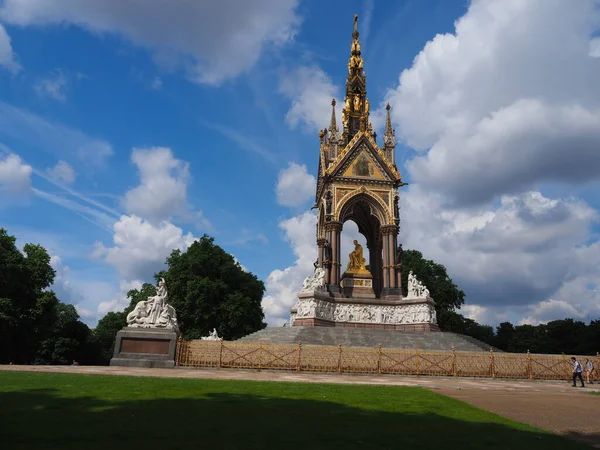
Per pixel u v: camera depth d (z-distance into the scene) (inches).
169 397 709.9
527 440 542.0
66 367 1280.8
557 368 1497.3
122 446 410.3
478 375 1451.8
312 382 1062.4
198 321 3134.8
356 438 494.3
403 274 3900.1
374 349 1450.5
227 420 553.3
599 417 748.0
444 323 3944.4
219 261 3388.3
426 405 766.5
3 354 2613.2
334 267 2383.1
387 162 2559.1
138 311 1432.1
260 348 1405.0
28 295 2682.1
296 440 470.0
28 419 506.6
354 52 2918.3
